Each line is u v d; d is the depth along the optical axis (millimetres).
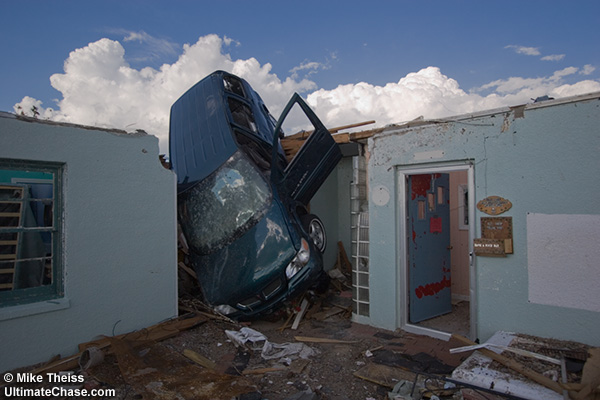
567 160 4098
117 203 4977
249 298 5465
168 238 5516
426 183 5926
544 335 4195
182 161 6633
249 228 5582
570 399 2953
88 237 4703
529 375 3285
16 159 4203
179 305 5980
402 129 5375
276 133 5441
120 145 5035
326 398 3645
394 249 5441
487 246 4543
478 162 4688
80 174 4652
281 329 5633
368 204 5809
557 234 4137
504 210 4473
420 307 5660
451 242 6992
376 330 5512
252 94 7660
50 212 4562
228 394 3451
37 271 4434
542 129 4250
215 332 5219
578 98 4027
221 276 5629
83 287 4633
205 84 7281
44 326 4301
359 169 6055
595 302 3910
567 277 4070
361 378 4023
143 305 5195
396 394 3557
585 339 3957
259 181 5746
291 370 4184
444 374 3990
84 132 4699
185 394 3438
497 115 4555
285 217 5508
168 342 4824
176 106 7750
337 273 8250
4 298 4164
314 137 6094
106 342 4527
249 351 4645
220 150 6164
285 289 5395
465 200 6805
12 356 4062
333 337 5258
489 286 4574
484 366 3568
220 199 5859
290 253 5320
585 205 3988
